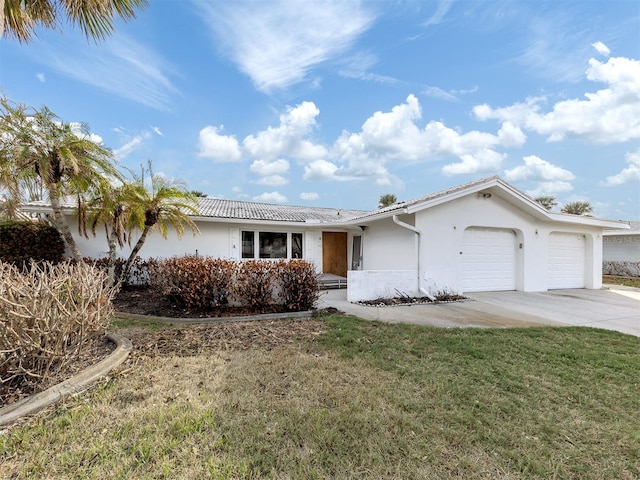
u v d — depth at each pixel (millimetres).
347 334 6121
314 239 15414
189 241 13031
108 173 8352
